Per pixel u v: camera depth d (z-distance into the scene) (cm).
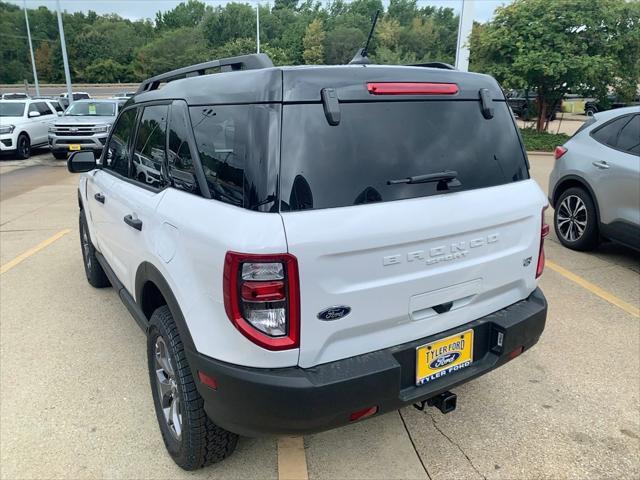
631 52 1473
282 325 190
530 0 1491
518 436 277
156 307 289
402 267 208
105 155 387
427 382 228
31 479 247
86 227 447
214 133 219
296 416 194
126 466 256
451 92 235
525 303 266
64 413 296
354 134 205
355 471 252
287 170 191
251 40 6269
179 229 221
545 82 1542
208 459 243
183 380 229
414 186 216
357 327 204
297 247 184
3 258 573
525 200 253
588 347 366
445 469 253
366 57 258
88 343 378
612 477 248
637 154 496
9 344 376
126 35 9169
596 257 555
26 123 1552
